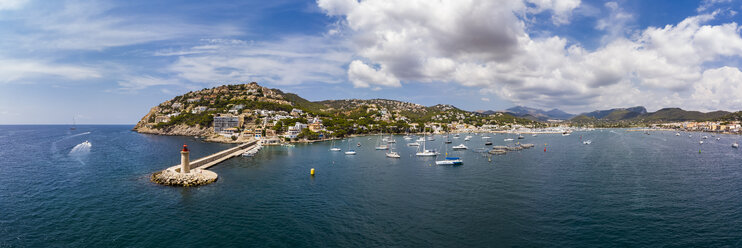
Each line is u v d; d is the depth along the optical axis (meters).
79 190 83.31
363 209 68.06
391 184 91.12
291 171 113.25
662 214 63.72
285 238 53.56
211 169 117.44
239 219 62.31
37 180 95.19
